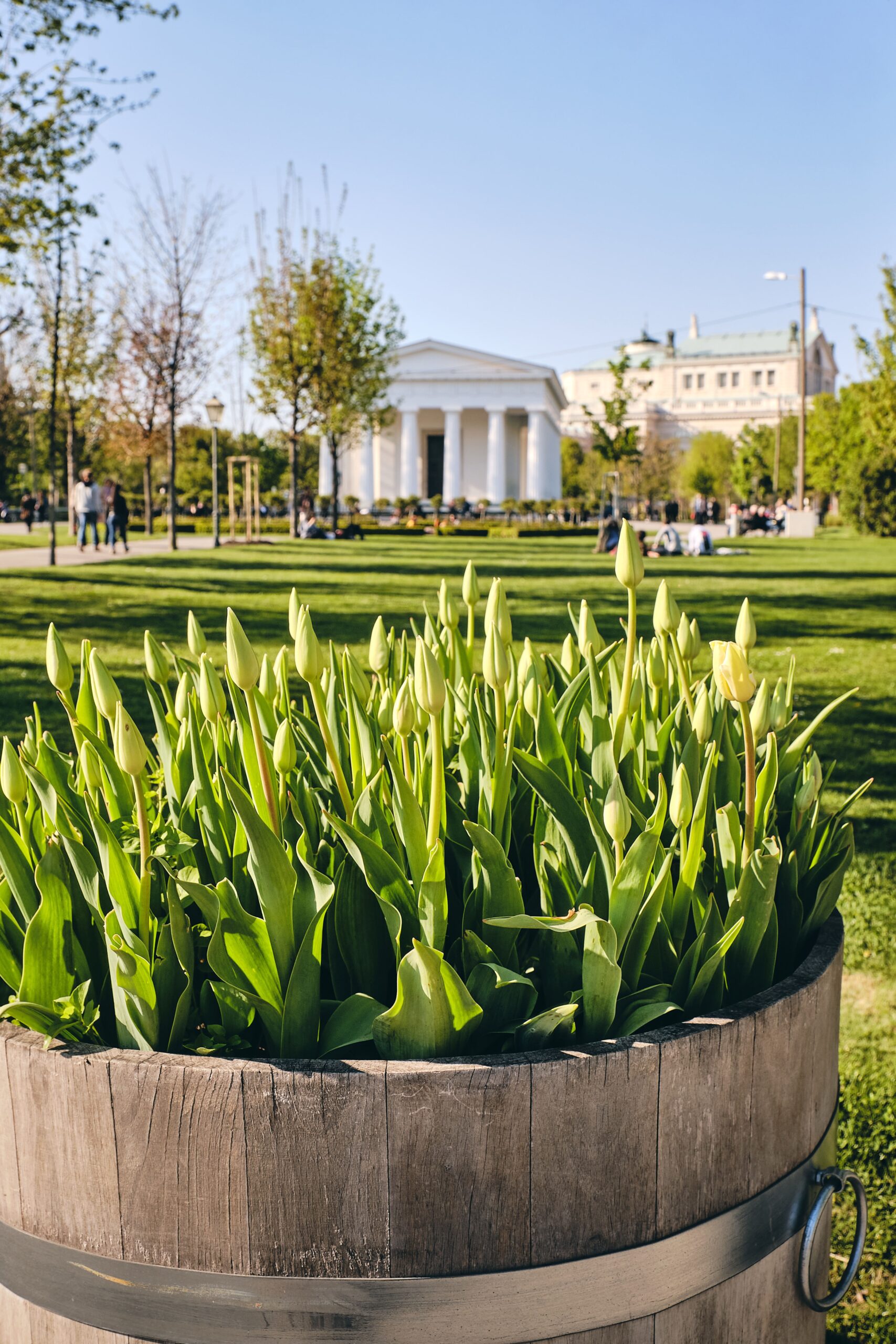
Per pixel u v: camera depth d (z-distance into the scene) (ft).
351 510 200.95
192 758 5.48
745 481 258.16
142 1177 4.04
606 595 50.06
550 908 4.85
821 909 5.38
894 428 125.90
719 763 5.76
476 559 79.92
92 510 81.10
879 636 36.11
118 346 101.55
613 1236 4.13
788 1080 4.58
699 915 4.96
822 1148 5.03
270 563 70.33
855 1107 9.34
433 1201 3.95
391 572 62.69
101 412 108.68
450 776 5.55
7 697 22.70
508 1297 4.02
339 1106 3.90
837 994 5.16
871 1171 8.75
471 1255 3.99
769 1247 4.60
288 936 4.32
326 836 5.08
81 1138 4.09
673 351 418.51
